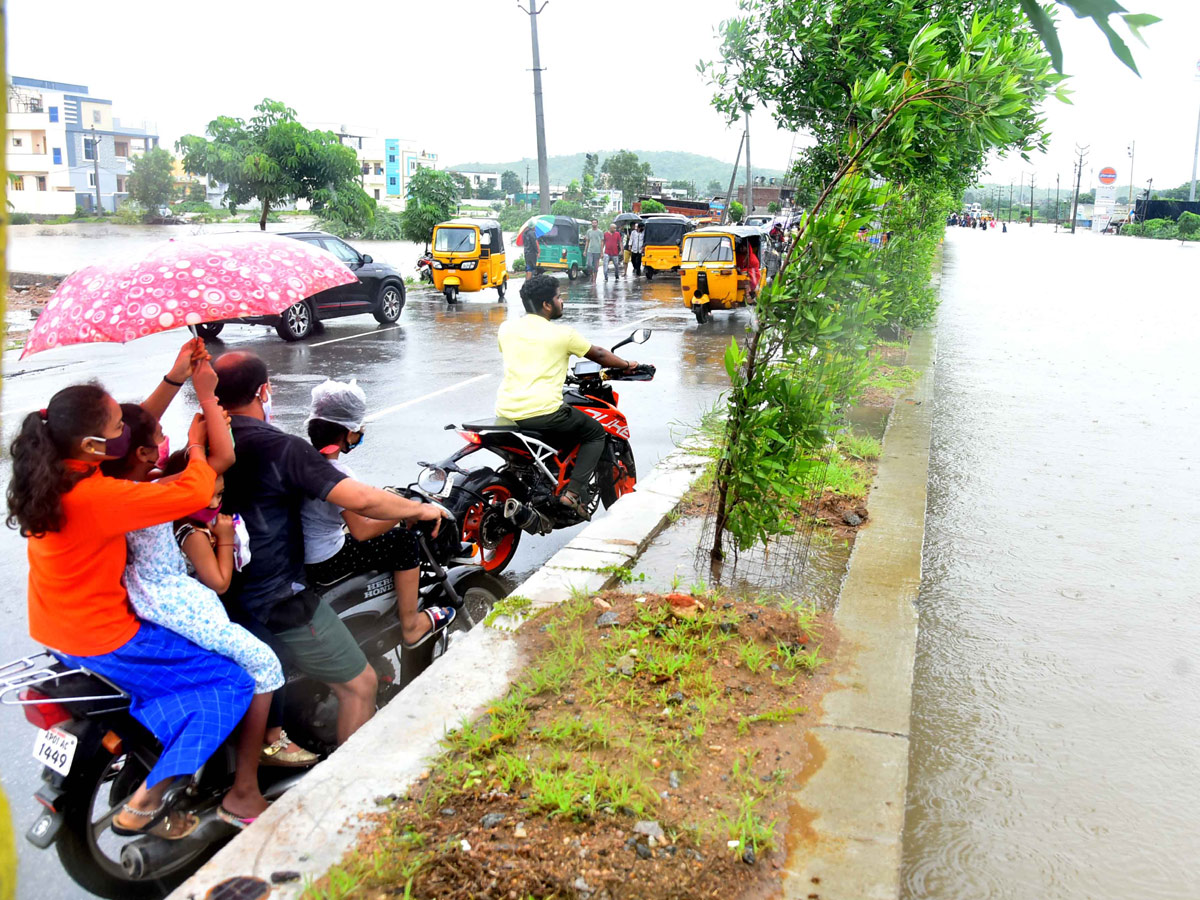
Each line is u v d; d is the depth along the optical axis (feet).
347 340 52.54
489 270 72.08
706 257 57.72
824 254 14.96
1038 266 111.75
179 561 10.30
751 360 15.78
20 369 42.47
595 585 15.92
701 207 163.02
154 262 10.68
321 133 89.20
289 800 10.06
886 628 14.66
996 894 9.47
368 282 56.85
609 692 12.32
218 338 53.67
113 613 9.70
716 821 9.74
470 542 18.92
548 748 11.05
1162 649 15.05
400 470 26.27
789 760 10.96
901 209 37.01
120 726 10.12
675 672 12.78
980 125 14.20
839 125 30.53
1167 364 41.42
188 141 85.40
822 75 29.09
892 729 11.68
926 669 14.29
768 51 29.78
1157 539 19.99
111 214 270.05
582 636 13.78
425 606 14.96
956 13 26.71
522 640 13.91
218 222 236.43
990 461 25.76
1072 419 30.73
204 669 10.16
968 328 53.31
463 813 9.84
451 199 101.09
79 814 10.10
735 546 17.13
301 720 12.31
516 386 19.34
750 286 57.88
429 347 49.80
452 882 8.85
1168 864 9.98
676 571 16.85
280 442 11.34
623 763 10.74
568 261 92.32
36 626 9.80
